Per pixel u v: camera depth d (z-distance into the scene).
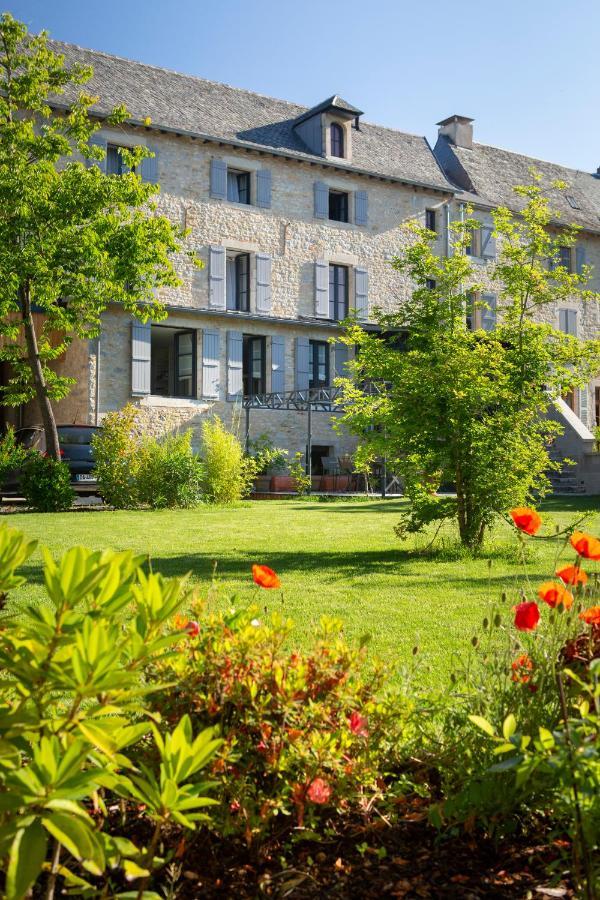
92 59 22.02
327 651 2.24
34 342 16.23
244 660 2.06
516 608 2.16
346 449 24.17
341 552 9.02
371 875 1.92
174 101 22.39
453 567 7.77
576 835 1.74
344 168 24.19
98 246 15.68
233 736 1.92
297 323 23.36
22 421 22.95
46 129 16.02
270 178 23.27
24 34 15.79
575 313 29.11
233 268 23.50
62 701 2.85
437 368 8.70
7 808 1.23
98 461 16.22
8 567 1.47
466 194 26.61
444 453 8.76
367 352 9.11
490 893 1.85
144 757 1.97
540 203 9.23
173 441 17.34
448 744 2.26
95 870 1.23
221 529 11.59
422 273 9.23
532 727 2.11
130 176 16.09
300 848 2.02
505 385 8.84
